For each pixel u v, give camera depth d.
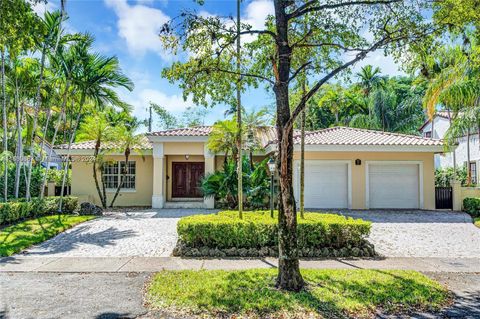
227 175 17.27
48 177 20.73
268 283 6.31
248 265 7.88
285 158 6.02
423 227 13.02
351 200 18.28
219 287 6.11
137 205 20.50
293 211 6.05
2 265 7.92
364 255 8.82
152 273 7.29
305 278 6.57
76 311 5.25
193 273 7.04
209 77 7.25
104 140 18.88
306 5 6.45
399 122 35.78
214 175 17.61
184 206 19.50
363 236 10.41
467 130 20.84
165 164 20.61
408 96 36.69
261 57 7.86
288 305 5.29
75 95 17.52
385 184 18.56
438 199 18.39
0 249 9.20
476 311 5.25
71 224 13.19
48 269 7.60
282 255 6.05
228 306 5.31
